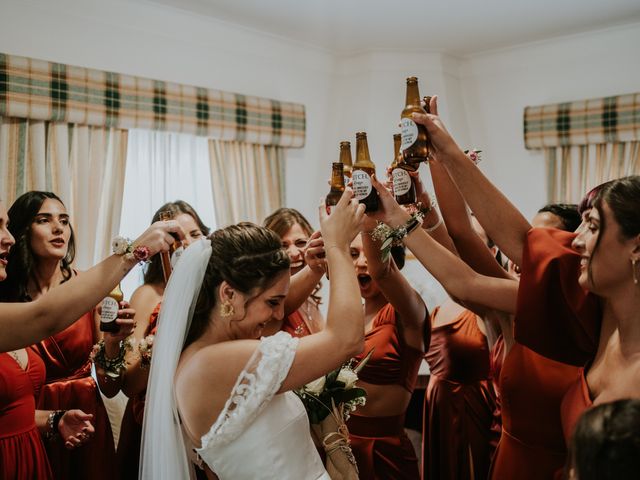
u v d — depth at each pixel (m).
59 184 3.40
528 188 4.65
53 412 2.04
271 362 1.25
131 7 3.69
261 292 1.36
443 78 4.70
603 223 1.25
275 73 4.46
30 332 1.47
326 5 3.82
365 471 2.11
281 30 4.26
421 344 2.18
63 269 2.41
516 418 1.71
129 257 1.57
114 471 2.33
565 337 1.49
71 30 3.46
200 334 1.42
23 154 3.27
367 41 4.50
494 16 4.02
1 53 3.16
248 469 1.27
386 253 1.67
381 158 4.62
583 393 1.38
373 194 1.67
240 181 4.28
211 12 3.92
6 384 1.81
